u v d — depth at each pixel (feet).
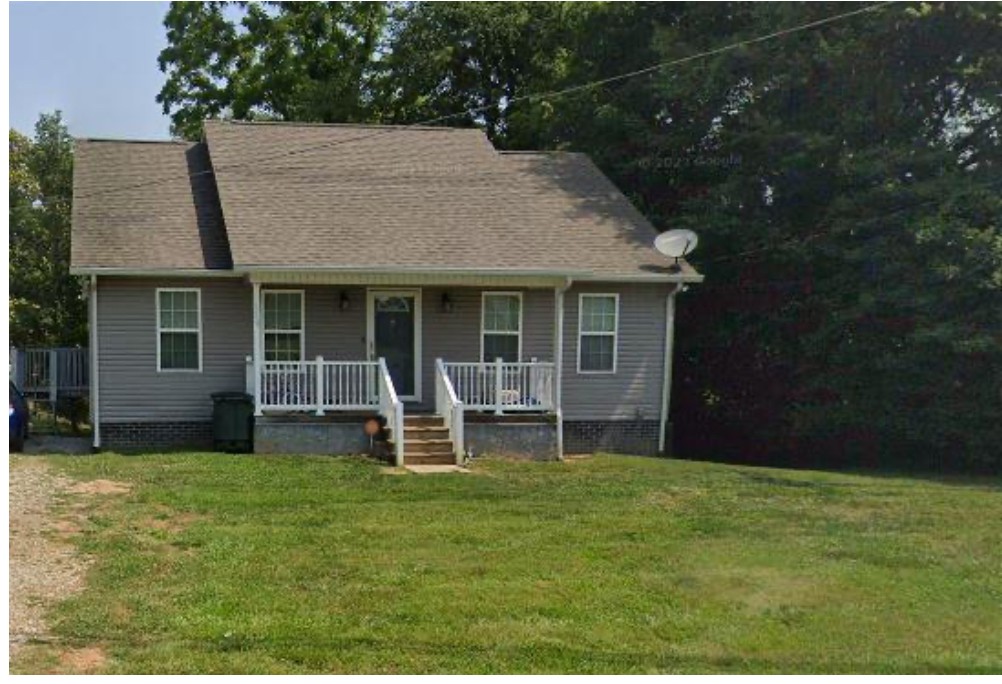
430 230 58.23
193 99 116.26
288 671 21.29
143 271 53.72
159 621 23.89
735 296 70.23
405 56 104.94
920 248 58.18
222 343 56.44
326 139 66.80
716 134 75.20
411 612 25.27
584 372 60.34
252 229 55.21
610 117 77.25
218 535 32.19
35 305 95.66
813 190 68.69
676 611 26.09
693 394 73.61
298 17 113.09
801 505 40.34
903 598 27.68
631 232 62.75
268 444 51.78
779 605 26.81
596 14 80.74
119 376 55.26
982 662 22.99
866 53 64.34
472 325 59.41
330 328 57.88
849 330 62.75
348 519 35.24
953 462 61.72
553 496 40.83
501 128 103.55
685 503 40.11
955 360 57.52
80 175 61.98
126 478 41.81
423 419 52.80
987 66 62.69
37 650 21.80
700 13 76.79
